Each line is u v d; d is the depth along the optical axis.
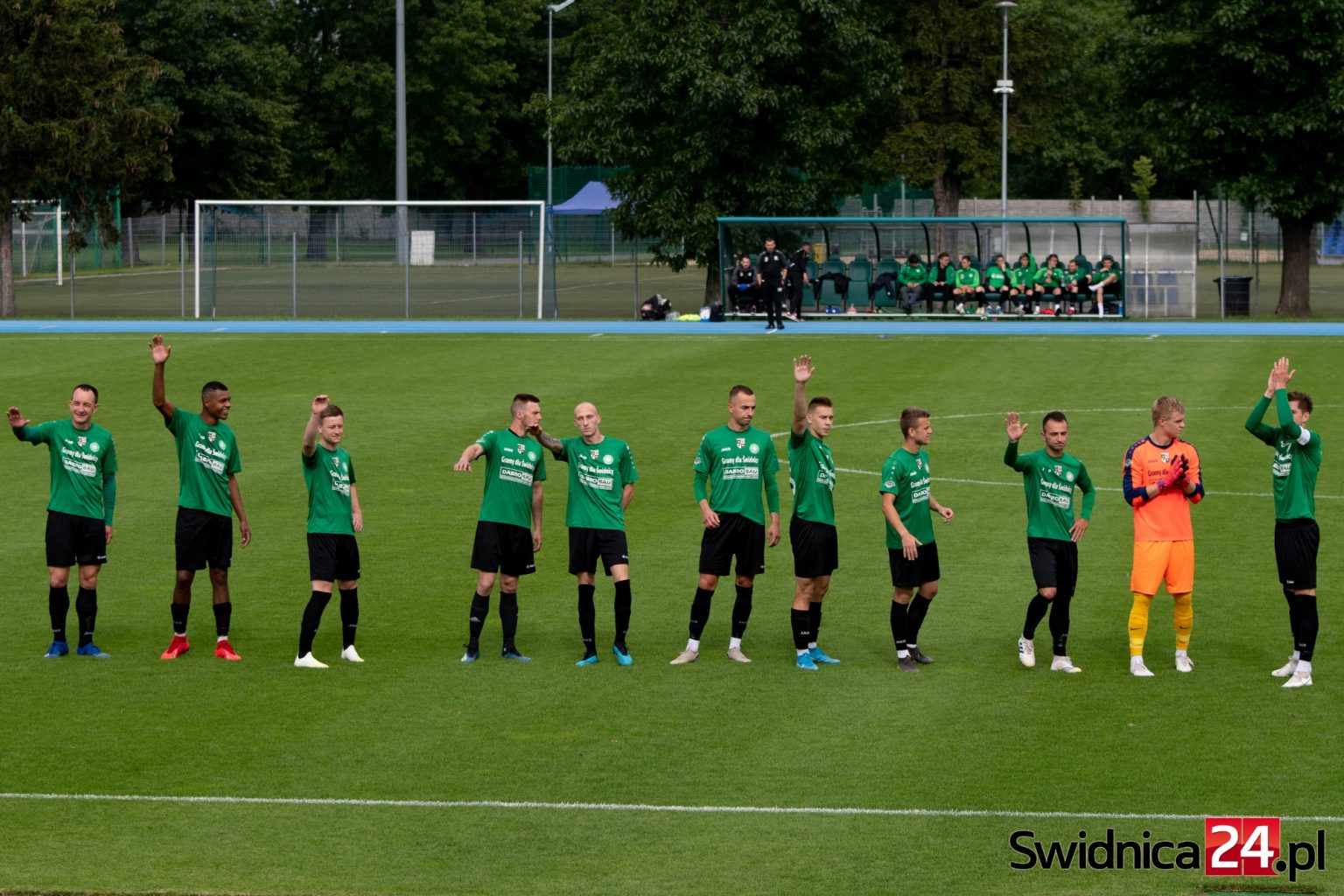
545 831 17.98
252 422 49.25
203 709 22.73
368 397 54.78
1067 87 166.38
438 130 180.12
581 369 62.09
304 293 98.12
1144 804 18.69
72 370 62.72
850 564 31.91
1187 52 81.12
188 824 18.25
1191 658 25.20
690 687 23.84
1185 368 61.03
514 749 20.86
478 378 59.75
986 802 18.80
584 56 98.50
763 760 20.36
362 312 92.25
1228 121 80.19
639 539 34.09
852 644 26.34
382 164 183.38
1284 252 85.88
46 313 92.81
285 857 17.28
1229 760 20.22
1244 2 77.62
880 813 18.44
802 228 88.56
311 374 61.16
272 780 19.72
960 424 48.22
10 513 36.44
